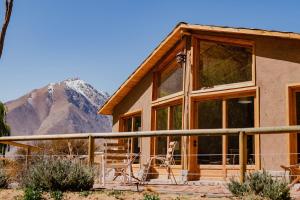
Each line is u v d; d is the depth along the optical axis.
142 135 8.85
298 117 11.84
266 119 12.23
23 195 8.34
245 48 13.27
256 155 12.16
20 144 12.26
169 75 16.03
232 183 7.93
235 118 13.14
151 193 8.29
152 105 16.45
